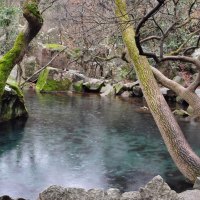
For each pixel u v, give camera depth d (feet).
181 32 37.91
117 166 29.68
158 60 21.36
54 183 25.82
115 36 34.94
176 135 25.23
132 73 70.49
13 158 31.19
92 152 33.58
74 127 43.16
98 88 73.15
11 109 45.19
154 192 14.25
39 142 36.42
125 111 53.83
